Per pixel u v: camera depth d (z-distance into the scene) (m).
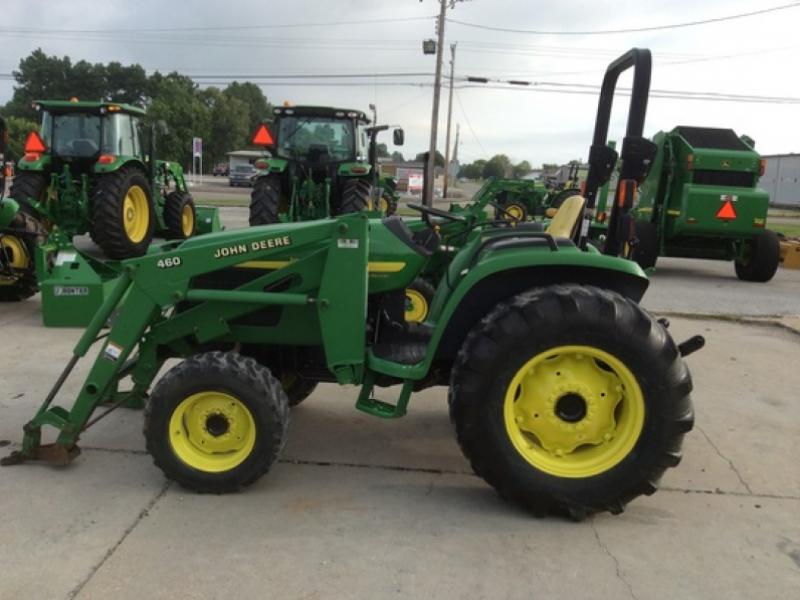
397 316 3.46
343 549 2.64
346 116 10.52
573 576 2.49
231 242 3.10
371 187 10.70
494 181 13.09
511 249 3.09
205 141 66.19
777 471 3.42
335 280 3.04
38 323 6.14
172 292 3.12
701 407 4.32
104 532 2.73
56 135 9.34
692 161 9.49
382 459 3.50
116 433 3.73
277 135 10.59
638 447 2.77
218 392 2.99
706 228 9.57
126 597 2.32
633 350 2.71
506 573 2.50
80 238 12.65
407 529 2.79
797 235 18.39
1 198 6.32
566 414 2.88
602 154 3.48
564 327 2.72
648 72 2.99
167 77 76.81
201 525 2.79
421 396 4.49
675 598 2.38
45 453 3.30
